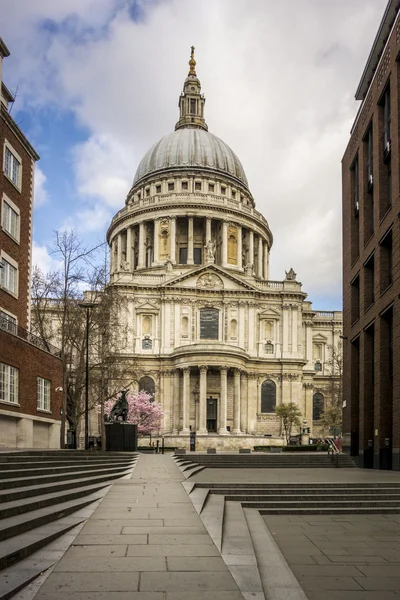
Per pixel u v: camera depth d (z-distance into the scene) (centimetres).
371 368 4278
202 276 9475
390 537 1695
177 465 3111
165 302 9300
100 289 5369
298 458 4341
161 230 10956
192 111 13450
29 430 3878
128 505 1748
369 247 4178
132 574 1055
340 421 8600
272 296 9631
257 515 2030
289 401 9281
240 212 11181
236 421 8731
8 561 1090
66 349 5328
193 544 1277
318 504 2206
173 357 8912
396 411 3506
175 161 11988
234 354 8712
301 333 9712
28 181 4356
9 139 4041
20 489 1602
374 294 4053
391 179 3759
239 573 1180
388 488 2430
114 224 11719
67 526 1402
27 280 4291
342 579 1266
